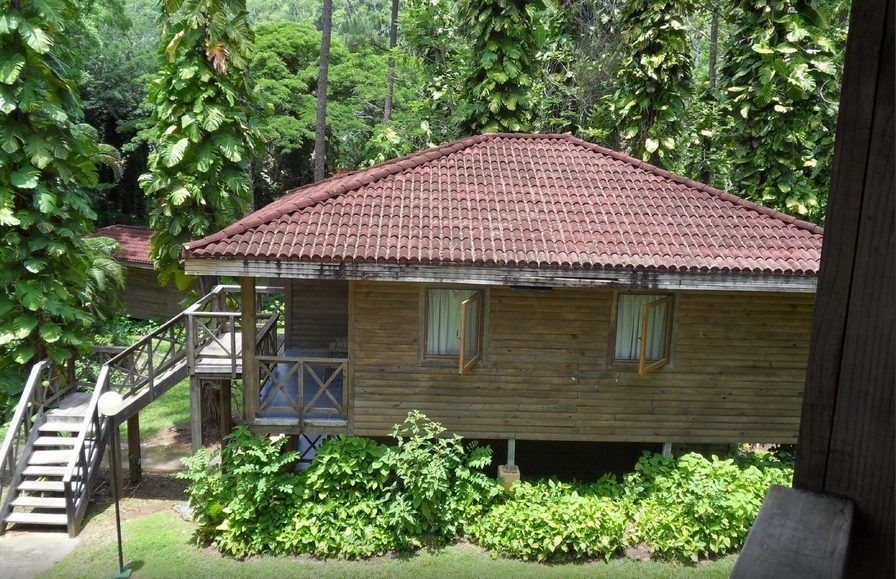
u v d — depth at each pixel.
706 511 9.24
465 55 19.30
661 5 14.48
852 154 1.11
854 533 1.13
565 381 9.88
